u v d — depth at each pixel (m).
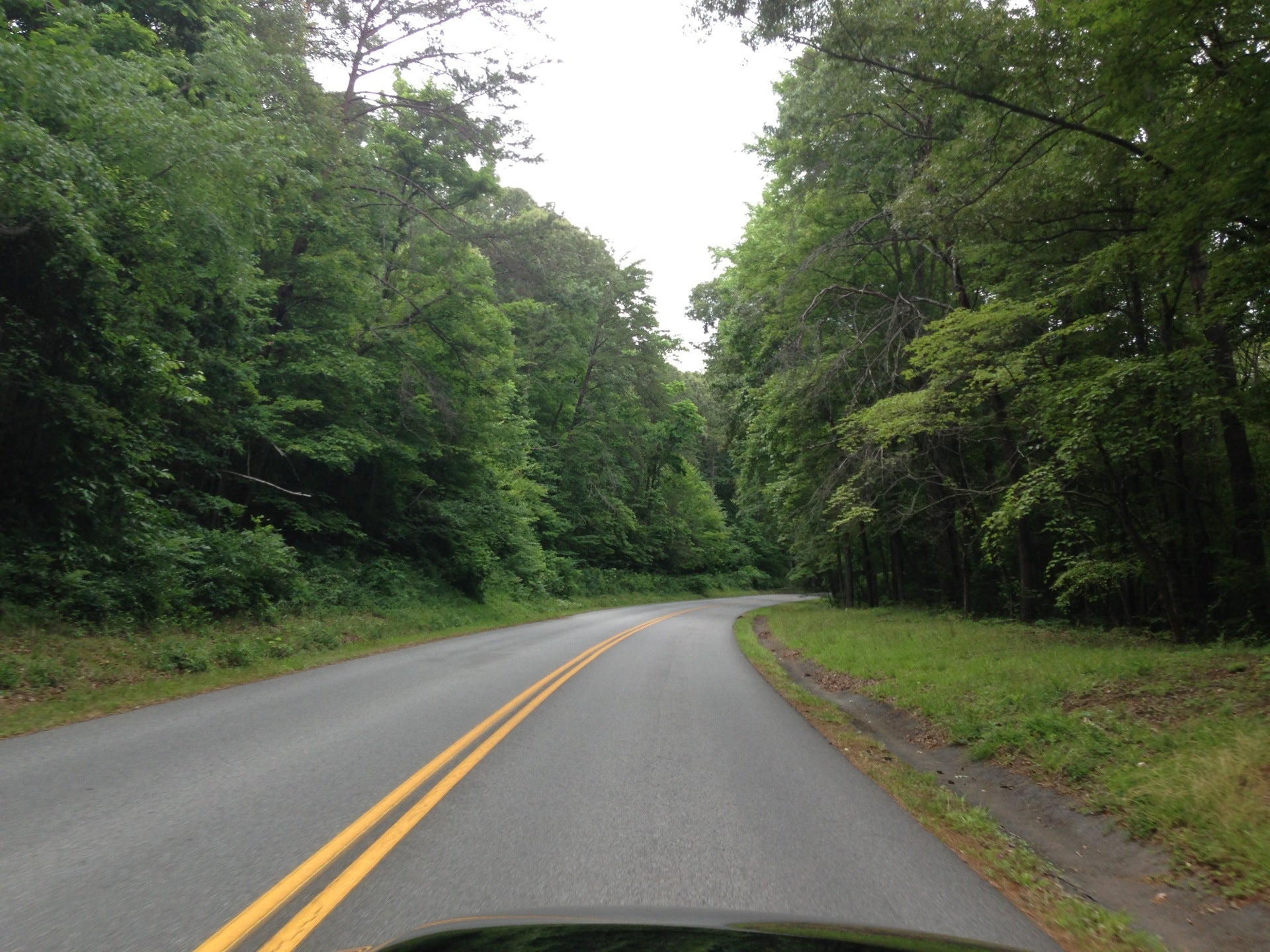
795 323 22.50
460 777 6.37
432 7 20.70
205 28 18.34
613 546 48.91
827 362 20.94
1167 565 15.83
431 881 4.21
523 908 3.85
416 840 4.87
